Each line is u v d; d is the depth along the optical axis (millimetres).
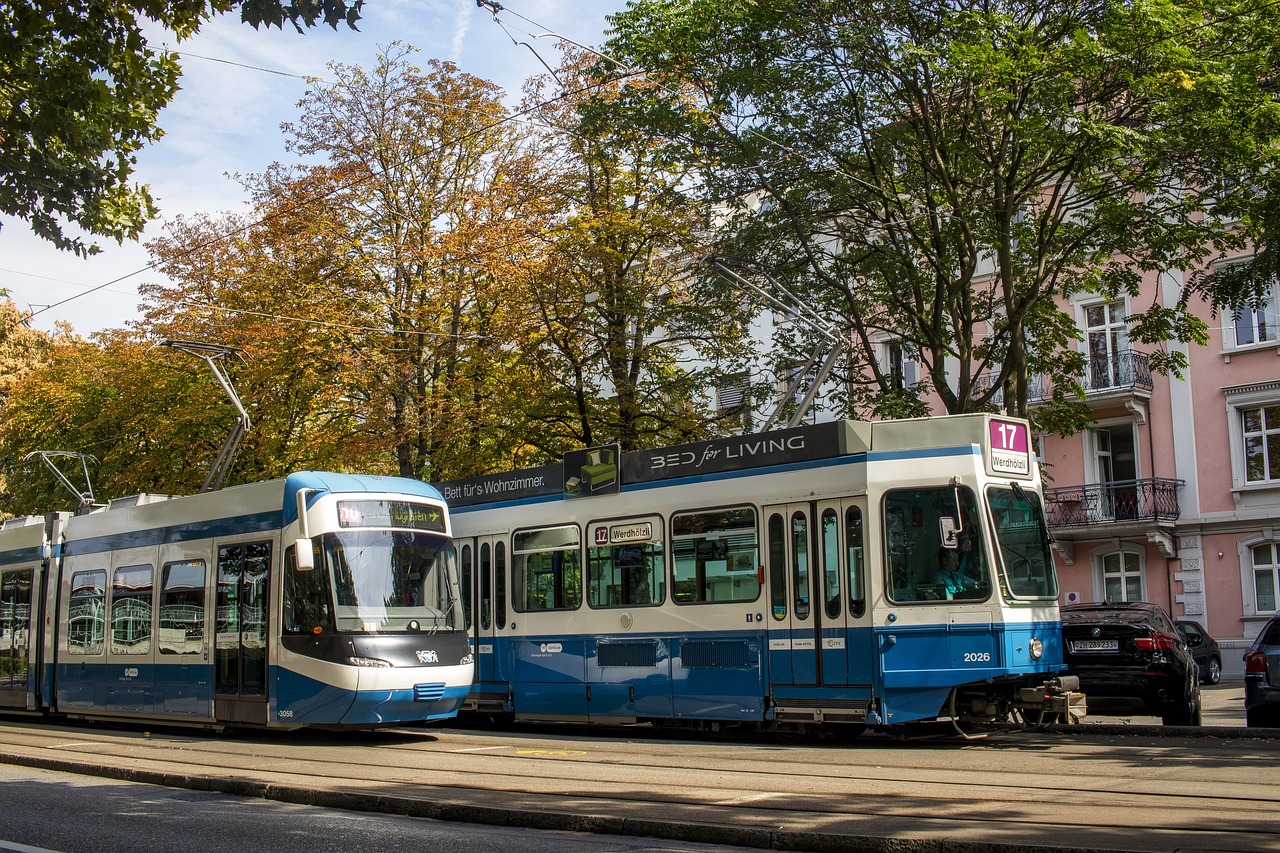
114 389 34281
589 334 25672
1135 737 14109
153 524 18219
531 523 17078
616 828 8328
